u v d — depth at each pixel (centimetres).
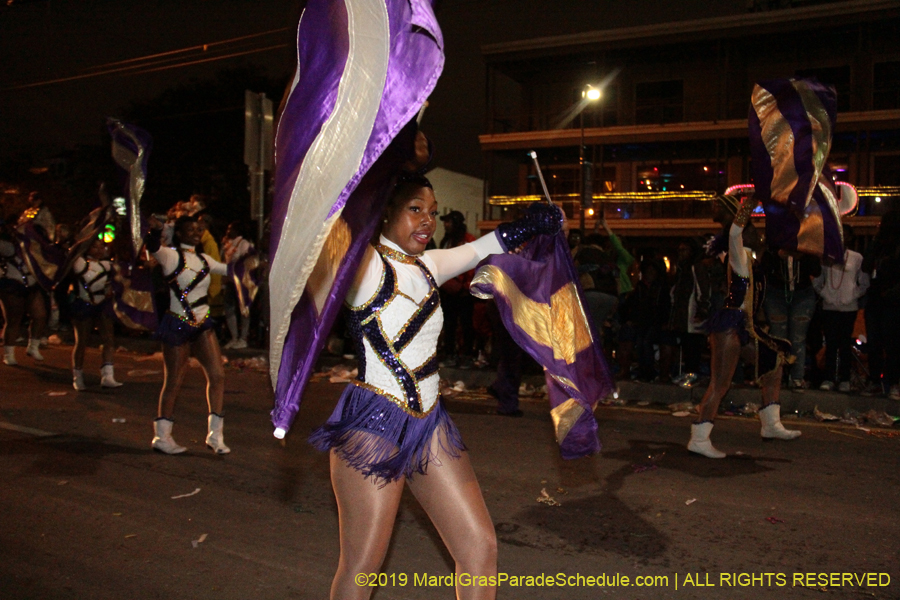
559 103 2717
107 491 524
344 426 259
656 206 2570
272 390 251
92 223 907
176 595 361
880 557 408
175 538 436
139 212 618
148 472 573
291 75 247
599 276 873
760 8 2491
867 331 850
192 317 616
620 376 999
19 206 3788
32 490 524
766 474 572
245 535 441
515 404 810
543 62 2650
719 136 2423
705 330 631
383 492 253
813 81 567
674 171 2623
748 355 693
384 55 228
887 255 827
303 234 227
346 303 268
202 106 3278
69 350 1373
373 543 252
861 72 2284
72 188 3784
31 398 885
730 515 477
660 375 985
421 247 275
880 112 2212
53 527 452
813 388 877
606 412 839
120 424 748
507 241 326
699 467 592
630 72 2609
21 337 1539
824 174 584
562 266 354
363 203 246
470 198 3319
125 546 423
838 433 719
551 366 339
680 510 486
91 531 446
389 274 267
